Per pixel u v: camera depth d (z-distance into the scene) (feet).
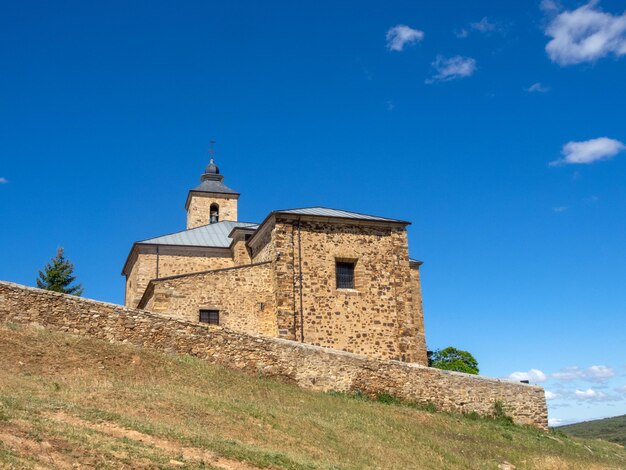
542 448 74.18
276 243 93.91
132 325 71.26
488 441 71.51
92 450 38.34
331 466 47.34
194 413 52.37
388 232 99.71
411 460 56.54
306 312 92.02
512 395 86.58
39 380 54.19
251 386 68.74
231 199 156.66
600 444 87.76
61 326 68.44
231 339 74.90
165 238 123.65
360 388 78.54
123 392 53.98
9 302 67.21
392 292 96.89
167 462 39.11
